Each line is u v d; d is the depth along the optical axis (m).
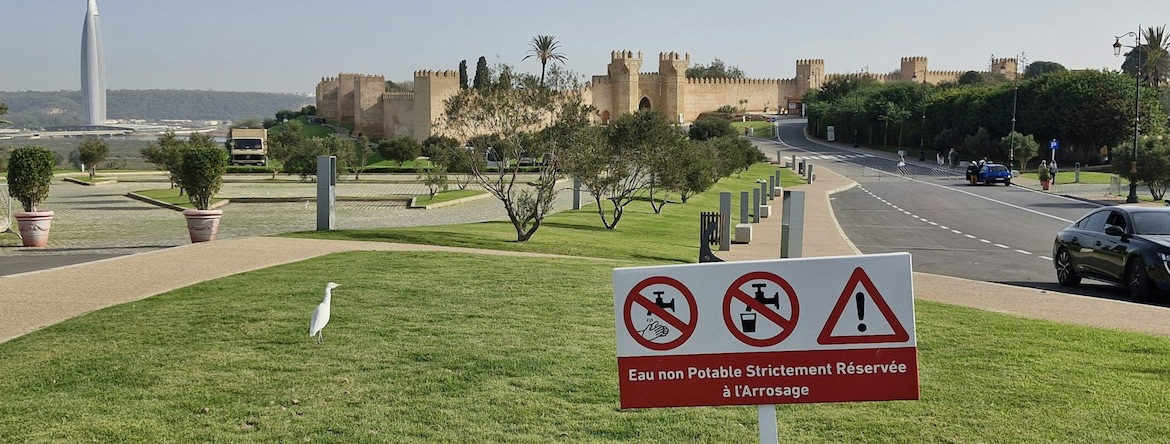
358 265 15.19
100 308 11.53
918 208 41.78
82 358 8.44
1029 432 6.11
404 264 15.32
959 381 7.46
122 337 9.39
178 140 60.59
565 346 8.76
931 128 102.12
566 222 28.31
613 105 135.50
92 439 6.05
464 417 6.50
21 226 23.27
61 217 33.91
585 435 6.11
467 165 22.48
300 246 19.36
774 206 41.59
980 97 94.12
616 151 29.77
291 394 7.13
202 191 24.14
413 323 9.92
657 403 4.00
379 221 31.67
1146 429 6.15
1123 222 15.40
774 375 3.95
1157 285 13.85
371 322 9.98
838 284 3.90
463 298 11.59
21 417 6.56
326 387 7.32
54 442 5.98
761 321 3.94
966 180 67.31
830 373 3.93
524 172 61.97
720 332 3.96
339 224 30.55
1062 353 8.62
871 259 3.89
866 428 6.22
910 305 3.88
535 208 21.69
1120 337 9.55
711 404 3.98
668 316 3.98
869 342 3.91
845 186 59.16
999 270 19.50
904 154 90.62
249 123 162.50
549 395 7.06
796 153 101.88
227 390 7.26
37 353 8.72
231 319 10.22
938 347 8.90
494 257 16.64
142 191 49.00
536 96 22.09
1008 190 56.12
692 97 147.88
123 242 24.91
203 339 9.19
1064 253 16.83
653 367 4.00
